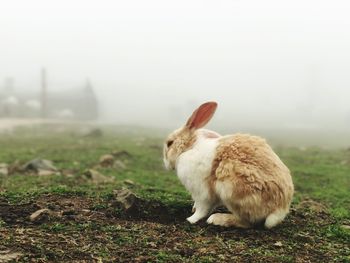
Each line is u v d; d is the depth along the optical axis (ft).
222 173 3.60
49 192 4.72
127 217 4.11
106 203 4.39
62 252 3.19
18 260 3.02
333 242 3.68
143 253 3.24
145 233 3.64
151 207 4.29
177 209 4.32
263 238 3.59
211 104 3.89
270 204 3.59
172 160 3.92
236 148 3.64
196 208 3.90
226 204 3.66
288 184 3.67
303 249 3.46
